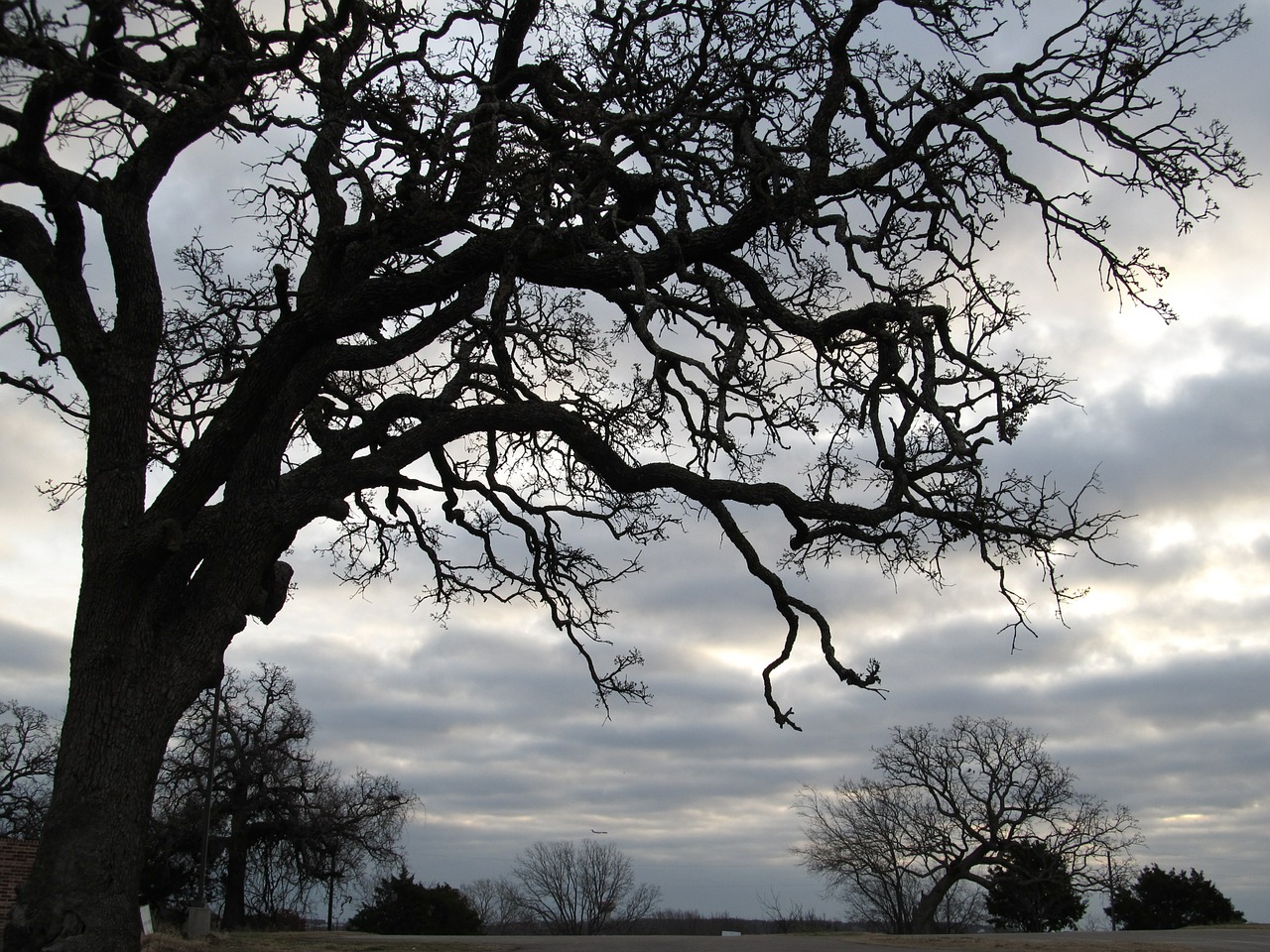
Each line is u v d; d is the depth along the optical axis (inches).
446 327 489.1
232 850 1866.4
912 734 2192.4
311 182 482.0
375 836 1987.0
